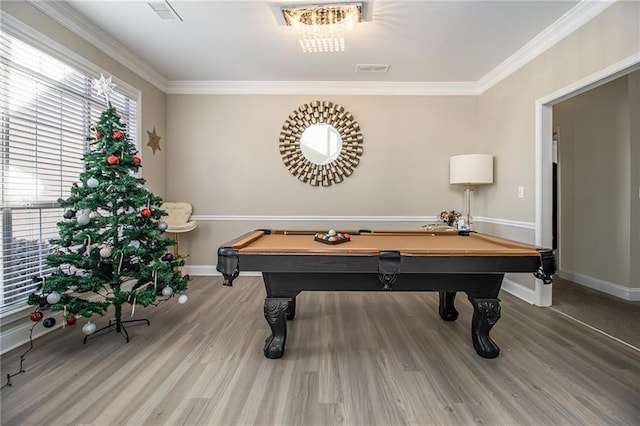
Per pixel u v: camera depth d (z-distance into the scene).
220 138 4.09
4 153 2.10
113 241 2.36
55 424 1.41
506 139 3.52
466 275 2.03
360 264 1.82
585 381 1.77
